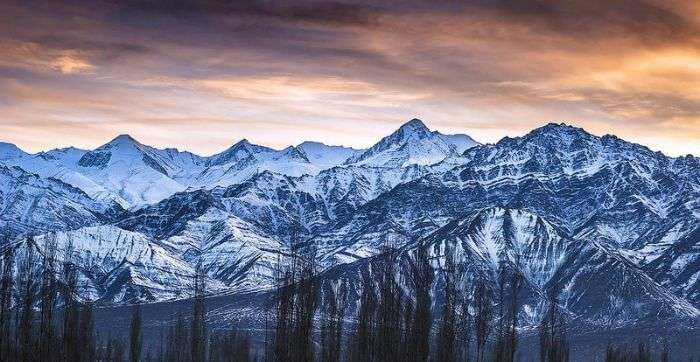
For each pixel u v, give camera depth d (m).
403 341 159.88
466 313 179.38
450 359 159.88
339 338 168.88
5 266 166.88
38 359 169.62
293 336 154.38
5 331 163.38
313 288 156.75
